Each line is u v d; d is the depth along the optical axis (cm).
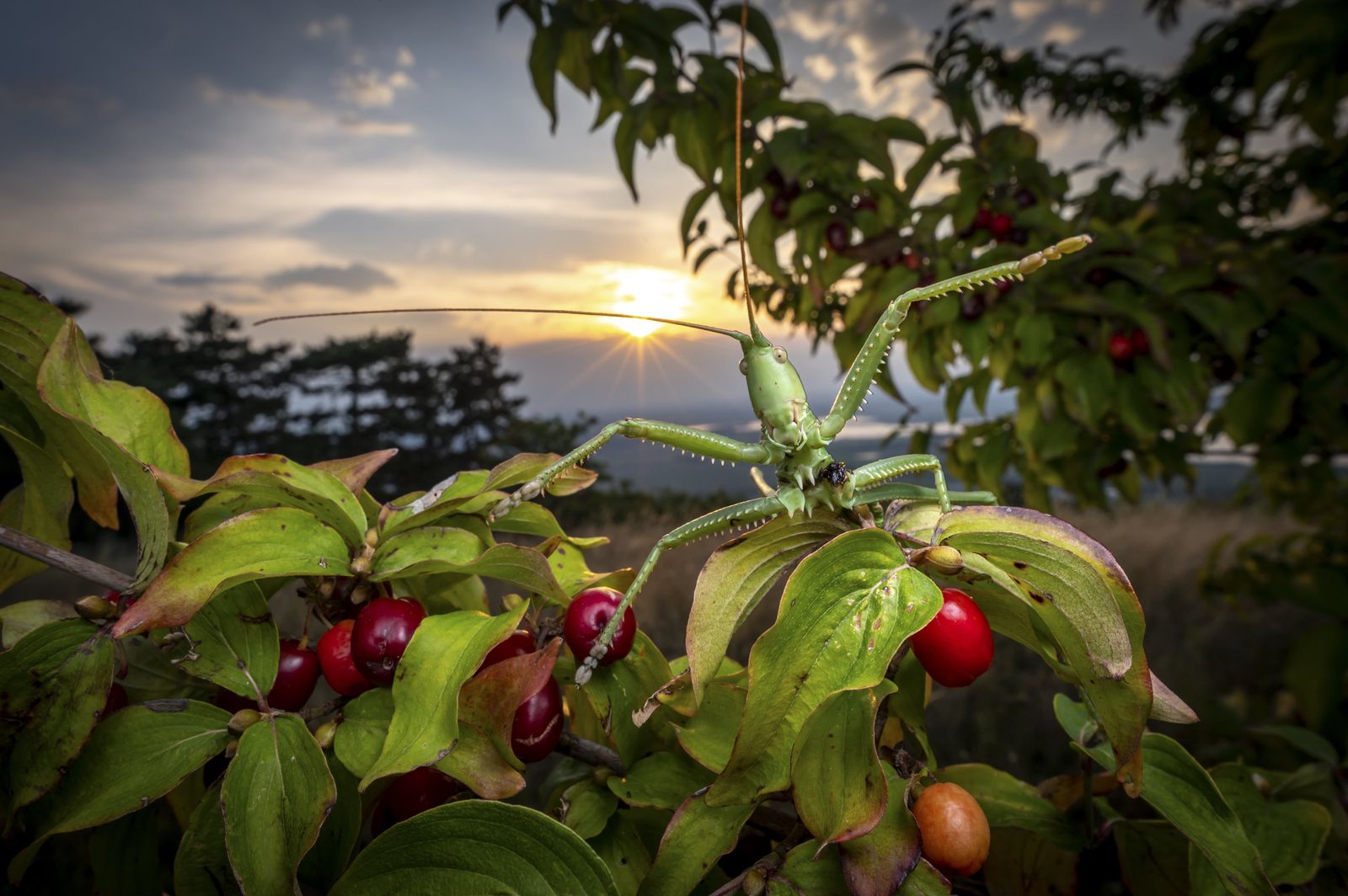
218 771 14
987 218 39
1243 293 39
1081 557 10
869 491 12
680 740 12
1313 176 52
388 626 12
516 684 11
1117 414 45
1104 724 10
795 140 36
